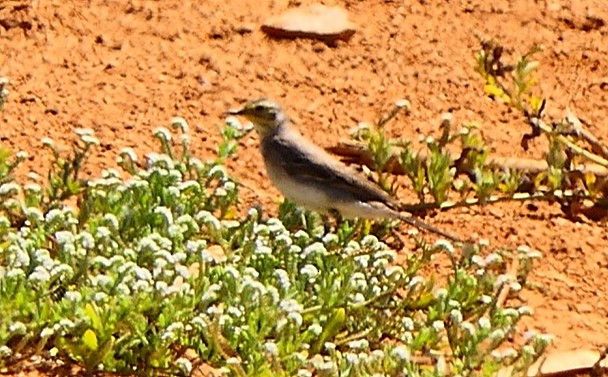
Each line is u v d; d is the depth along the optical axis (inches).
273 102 533.0
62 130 569.9
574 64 641.6
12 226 489.4
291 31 638.5
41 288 433.1
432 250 484.1
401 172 573.3
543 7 671.8
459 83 624.4
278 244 473.1
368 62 631.2
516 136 595.2
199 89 604.4
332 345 434.3
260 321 434.9
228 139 533.6
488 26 660.7
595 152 583.8
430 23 658.2
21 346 423.8
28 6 635.5
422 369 439.2
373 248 484.4
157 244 454.9
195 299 435.8
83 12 638.5
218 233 478.3
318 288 457.1
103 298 423.8
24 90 591.2
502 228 543.2
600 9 671.1
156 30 634.8
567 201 554.3
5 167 505.4
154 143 567.5
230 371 422.3
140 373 430.6
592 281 514.9
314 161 521.7
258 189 553.0
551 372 457.4
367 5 664.4
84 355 422.0
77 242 452.8
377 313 461.7
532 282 508.1
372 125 594.2
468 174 570.3
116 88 598.9
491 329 452.4
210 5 652.7
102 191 491.2
